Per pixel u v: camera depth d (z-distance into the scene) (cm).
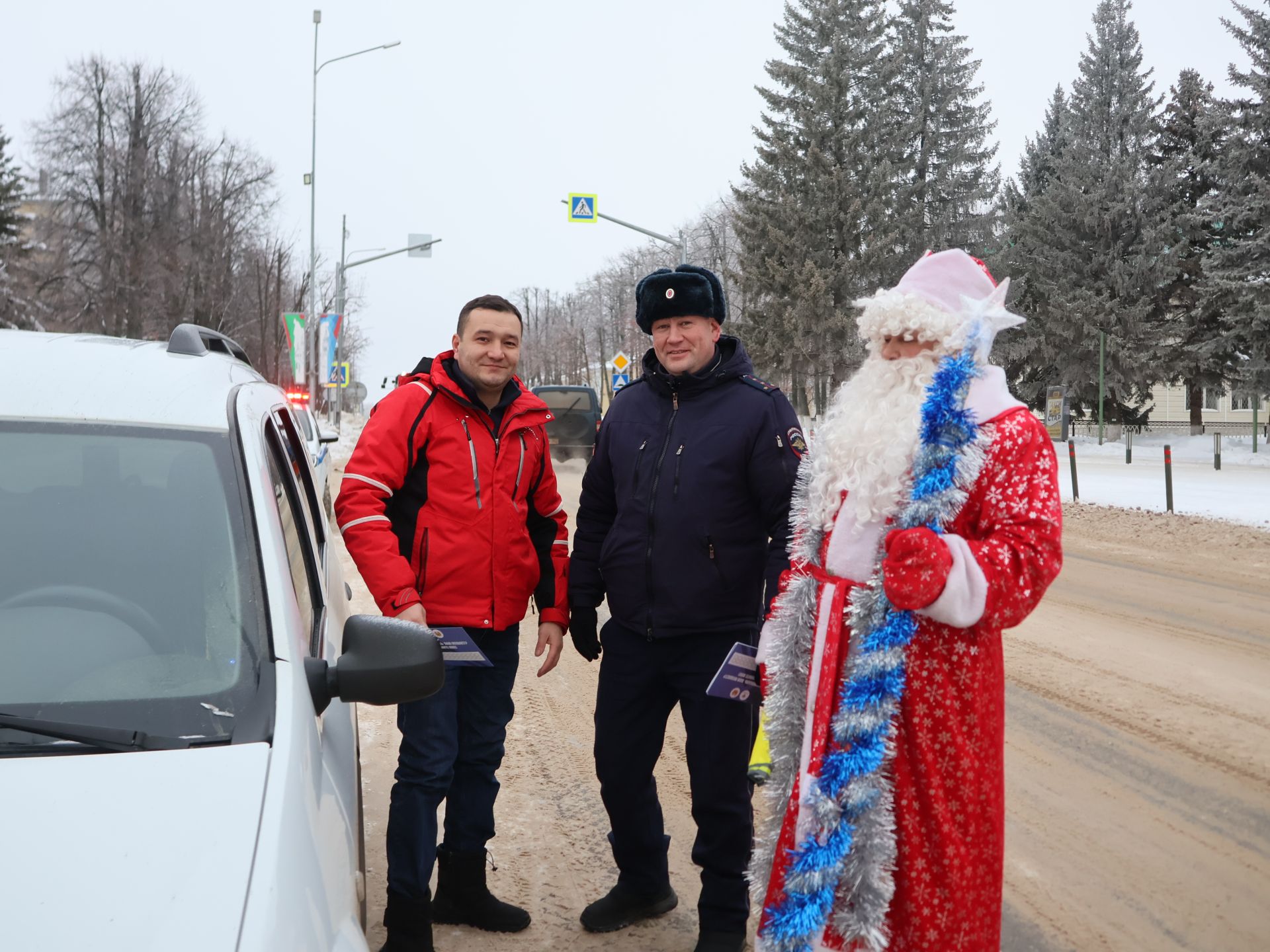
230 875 149
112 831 156
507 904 350
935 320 234
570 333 10088
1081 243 4534
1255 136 3469
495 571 335
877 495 233
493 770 352
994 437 224
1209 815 448
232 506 221
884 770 221
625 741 338
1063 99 5972
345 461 2384
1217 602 905
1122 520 1436
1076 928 352
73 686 190
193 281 5606
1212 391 4466
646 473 326
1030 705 602
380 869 389
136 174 5506
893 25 5438
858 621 229
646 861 349
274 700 192
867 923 214
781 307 4725
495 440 338
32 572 207
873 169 4691
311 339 4791
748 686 312
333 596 318
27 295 5325
